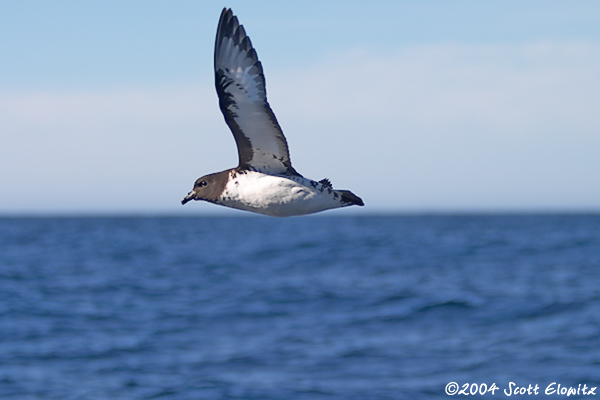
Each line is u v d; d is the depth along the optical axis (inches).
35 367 686.5
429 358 714.2
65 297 1175.0
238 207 454.0
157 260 2123.5
